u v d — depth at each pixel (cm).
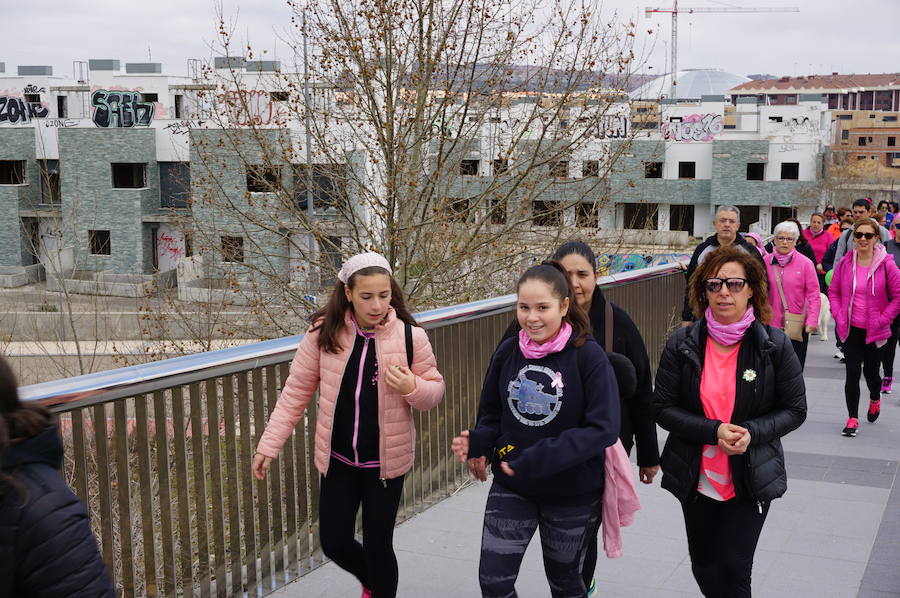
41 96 6869
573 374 308
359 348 345
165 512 360
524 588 414
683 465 343
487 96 1598
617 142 1628
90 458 333
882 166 16575
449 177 1619
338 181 1652
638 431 376
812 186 6681
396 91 1564
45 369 1828
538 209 1628
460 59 1558
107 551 338
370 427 347
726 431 324
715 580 342
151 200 5625
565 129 1589
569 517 317
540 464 298
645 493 554
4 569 177
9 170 5838
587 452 298
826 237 1225
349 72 1565
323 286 1639
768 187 6750
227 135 1689
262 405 399
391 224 1529
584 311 345
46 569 179
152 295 1750
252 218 1666
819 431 746
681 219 6988
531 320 306
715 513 347
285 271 1733
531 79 1589
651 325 869
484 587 321
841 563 453
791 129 6769
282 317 1639
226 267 1711
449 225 1603
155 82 5972
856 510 536
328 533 355
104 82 5984
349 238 1670
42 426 184
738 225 715
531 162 1562
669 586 420
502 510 321
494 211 1583
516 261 1598
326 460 351
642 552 461
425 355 352
